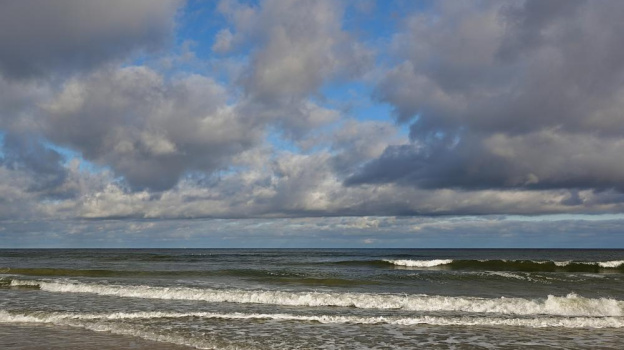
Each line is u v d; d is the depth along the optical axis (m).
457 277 27.06
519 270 35.75
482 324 13.59
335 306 17.36
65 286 21.77
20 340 11.16
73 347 10.44
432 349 10.56
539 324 13.63
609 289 22.48
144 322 13.53
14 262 48.16
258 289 21.70
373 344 10.98
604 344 11.16
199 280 26.05
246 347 10.64
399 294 19.03
